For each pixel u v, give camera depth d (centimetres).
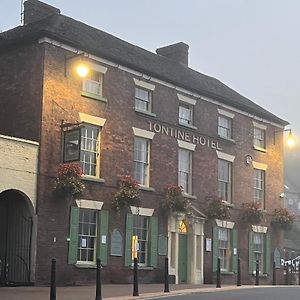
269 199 3109
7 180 1925
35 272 1966
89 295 1681
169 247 2475
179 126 2600
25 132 2072
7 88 2159
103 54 2264
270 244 3069
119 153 2309
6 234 2055
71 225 2092
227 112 2891
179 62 3047
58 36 2106
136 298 1644
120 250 2267
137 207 2348
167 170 2520
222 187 2827
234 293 1891
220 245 2764
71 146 2053
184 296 1748
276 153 3206
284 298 1681
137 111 2403
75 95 2162
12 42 2152
